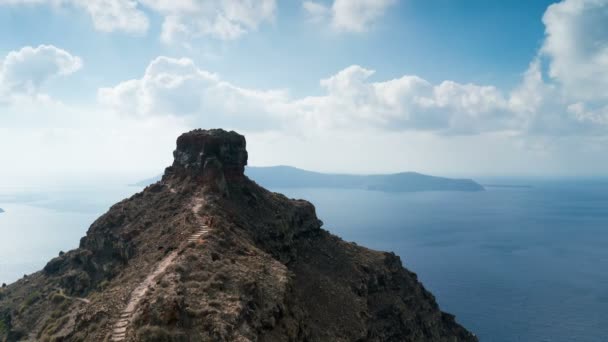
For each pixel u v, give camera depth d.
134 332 35.75
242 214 81.19
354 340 70.81
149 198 88.31
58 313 63.66
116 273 66.56
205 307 38.78
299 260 87.50
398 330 90.38
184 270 45.84
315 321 69.81
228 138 93.75
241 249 58.12
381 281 99.12
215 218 66.00
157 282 43.72
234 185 90.56
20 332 65.69
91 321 42.03
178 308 37.59
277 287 49.34
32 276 91.44
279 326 44.75
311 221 103.88
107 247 77.12
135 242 69.56
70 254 88.62
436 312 113.81
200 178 86.25
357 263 99.00
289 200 106.50
